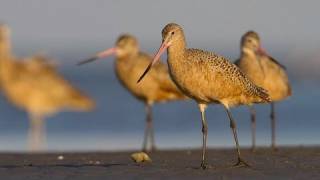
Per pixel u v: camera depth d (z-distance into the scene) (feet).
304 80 120.88
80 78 151.33
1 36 77.82
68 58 247.70
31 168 45.16
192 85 44.93
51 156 54.60
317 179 41.01
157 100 64.59
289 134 78.89
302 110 97.71
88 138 80.12
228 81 45.24
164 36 45.29
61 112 99.04
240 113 95.04
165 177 41.60
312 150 56.18
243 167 45.55
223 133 79.92
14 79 78.54
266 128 83.97
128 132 84.17
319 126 84.79
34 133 78.13
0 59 78.07
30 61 79.66
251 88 46.29
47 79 79.61
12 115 99.19
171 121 90.48
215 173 43.01
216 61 45.16
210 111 95.86
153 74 63.46
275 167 45.50
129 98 112.68
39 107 79.46
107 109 103.40
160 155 54.54
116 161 50.52
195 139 75.97
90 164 48.01
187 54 45.03
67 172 43.19
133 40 64.44
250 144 71.10
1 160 51.75
